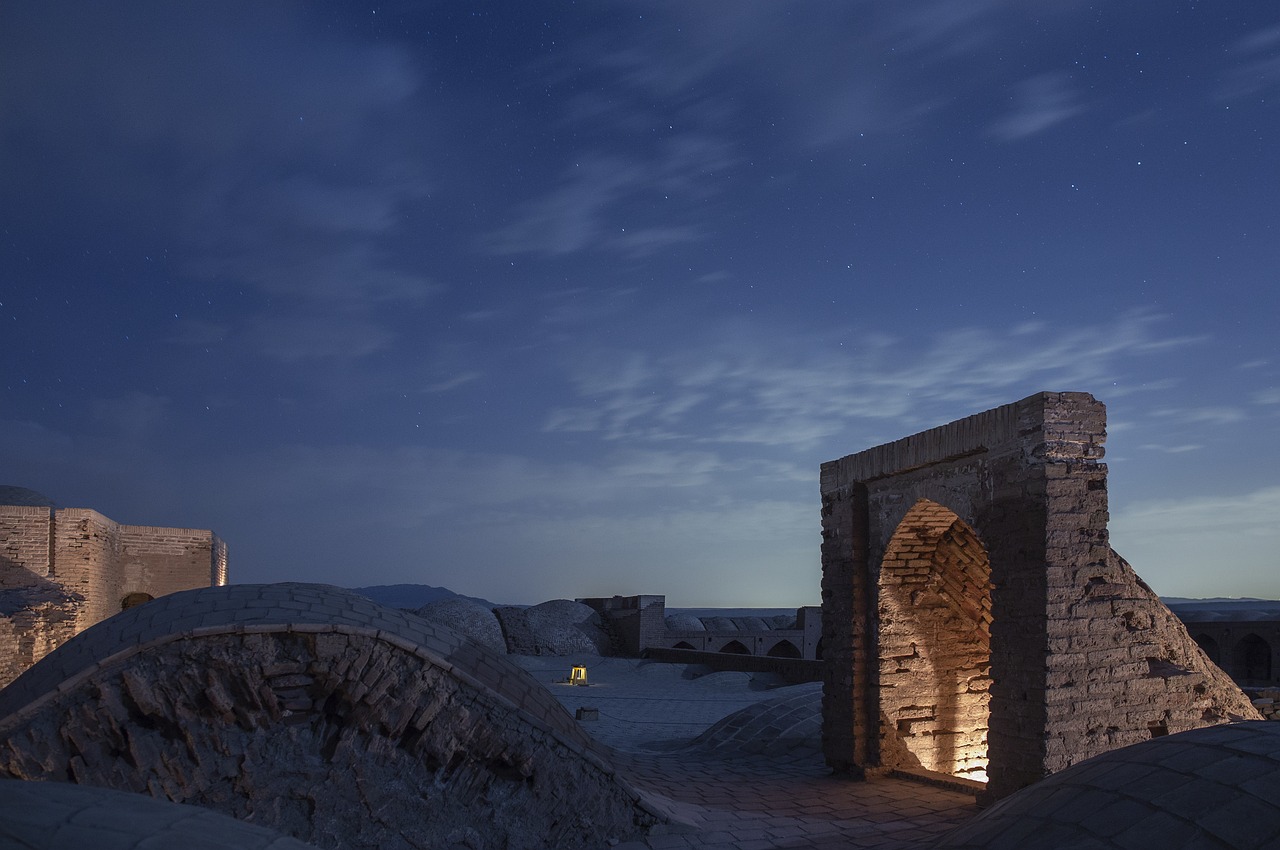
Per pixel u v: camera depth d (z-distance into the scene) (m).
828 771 12.17
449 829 8.18
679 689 23.66
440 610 32.16
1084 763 5.64
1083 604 9.13
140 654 7.84
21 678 8.62
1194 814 4.48
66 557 23.14
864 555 12.31
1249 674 28.52
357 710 8.24
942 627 12.32
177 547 29.53
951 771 12.19
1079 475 9.27
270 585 9.17
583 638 33.44
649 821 8.64
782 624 39.22
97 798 3.23
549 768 8.48
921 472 11.20
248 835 3.24
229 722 7.99
